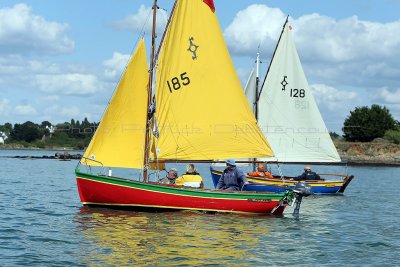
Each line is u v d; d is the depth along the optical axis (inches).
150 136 1032.2
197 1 1048.2
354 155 4909.0
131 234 780.0
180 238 761.0
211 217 943.0
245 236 794.8
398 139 5024.6
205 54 1055.6
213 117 1062.4
